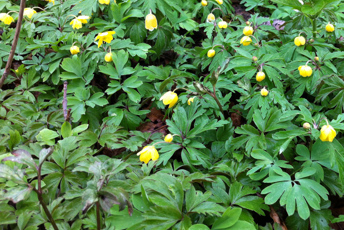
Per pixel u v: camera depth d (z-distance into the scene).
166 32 0.59
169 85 0.55
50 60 0.56
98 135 0.46
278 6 0.69
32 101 0.53
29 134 0.47
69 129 0.45
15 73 0.57
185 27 0.63
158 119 0.57
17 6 0.62
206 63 0.57
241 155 0.46
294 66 0.52
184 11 0.66
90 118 0.52
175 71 0.56
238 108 0.53
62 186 0.40
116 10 0.58
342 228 0.44
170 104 0.47
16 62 0.61
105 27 0.57
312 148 0.44
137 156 0.47
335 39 0.58
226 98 0.52
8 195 0.33
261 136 0.46
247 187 0.43
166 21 0.61
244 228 0.38
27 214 0.37
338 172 0.42
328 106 0.49
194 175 0.42
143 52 0.55
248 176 0.45
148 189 0.40
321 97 0.49
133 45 0.56
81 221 0.38
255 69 0.52
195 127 0.47
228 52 0.58
